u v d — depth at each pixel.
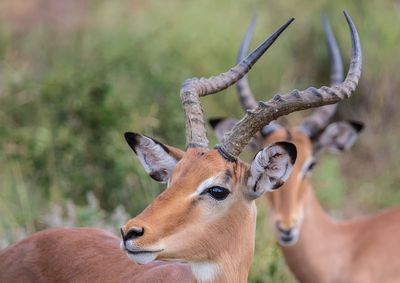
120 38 18.72
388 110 19.22
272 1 20.02
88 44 19.31
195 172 7.62
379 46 19.38
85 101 14.24
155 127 14.59
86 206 13.34
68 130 14.24
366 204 17.17
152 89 16.03
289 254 12.07
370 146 18.59
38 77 16.77
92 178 13.98
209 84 8.30
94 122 14.20
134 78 16.72
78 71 15.27
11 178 14.13
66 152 14.10
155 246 7.30
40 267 8.93
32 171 14.10
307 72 19.45
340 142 12.44
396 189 17.70
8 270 9.05
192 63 18.38
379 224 12.31
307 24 19.66
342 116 19.27
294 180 11.59
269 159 7.86
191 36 18.62
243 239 7.90
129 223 7.29
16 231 12.50
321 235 12.11
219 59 18.61
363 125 12.38
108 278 8.57
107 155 13.95
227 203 7.72
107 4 21.05
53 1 22.42
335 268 12.14
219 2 20.02
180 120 14.72
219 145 7.89
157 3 20.05
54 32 20.72
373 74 19.25
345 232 12.28
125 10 20.58
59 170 14.04
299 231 11.91
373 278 12.05
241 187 7.82
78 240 9.00
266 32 19.41
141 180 13.86
